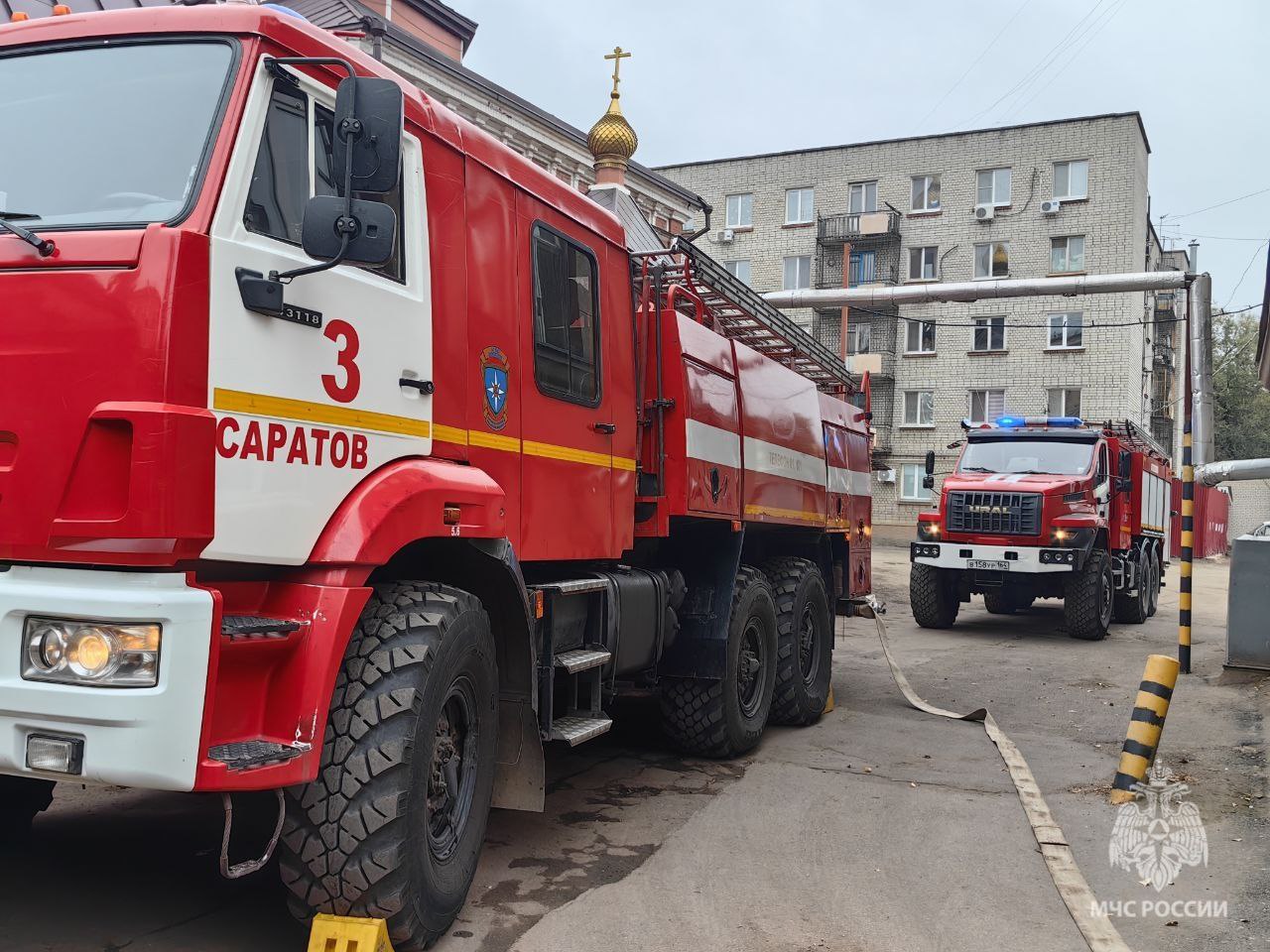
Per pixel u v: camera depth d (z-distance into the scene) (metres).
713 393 6.62
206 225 3.09
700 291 6.67
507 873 4.64
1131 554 17.27
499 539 4.28
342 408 3.58
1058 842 5.27
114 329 2.95
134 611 2.82
